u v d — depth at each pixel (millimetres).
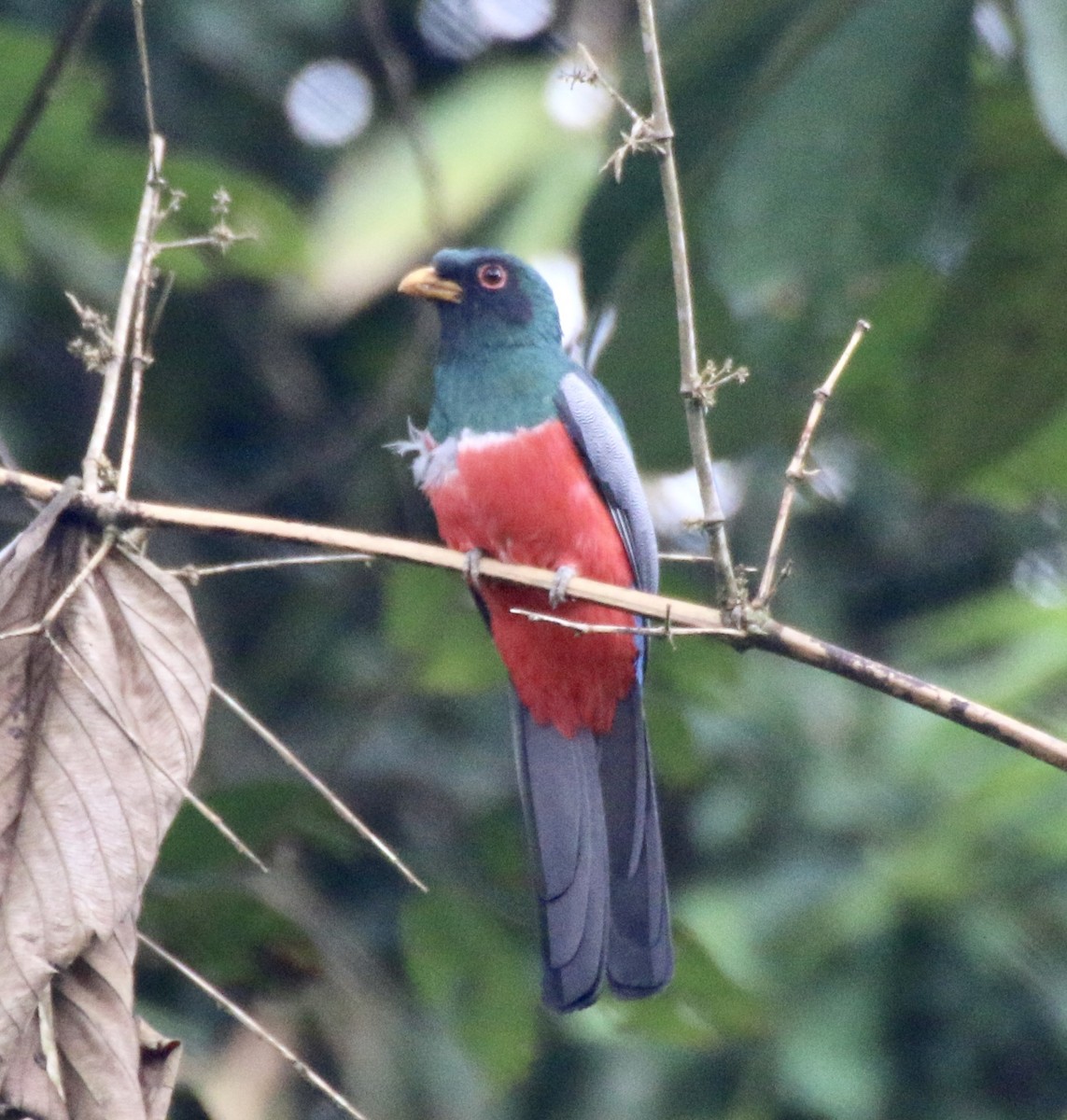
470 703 13789
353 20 15266
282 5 14930
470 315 9656
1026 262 9586
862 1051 12180
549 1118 12508
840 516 15766
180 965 5961
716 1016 9641
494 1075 9758
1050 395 9719
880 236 8969
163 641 6043
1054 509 15812
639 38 9203
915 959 12531
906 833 12898
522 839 10789
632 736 9305
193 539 14688
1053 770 11305
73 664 5934
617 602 7129
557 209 11969
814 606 14930
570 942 8703
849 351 6875
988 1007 12391
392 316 15766
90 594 6078
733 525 14758
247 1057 9195
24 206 9781
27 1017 5492
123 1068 5676
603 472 9273
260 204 9789
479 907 9547
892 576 15805
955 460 9977
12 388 14508
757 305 9188
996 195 9656
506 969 9539
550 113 12305
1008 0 9875
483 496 9156
